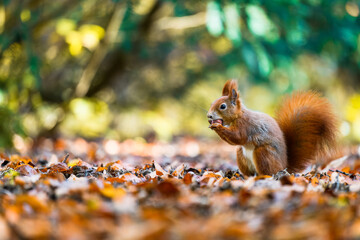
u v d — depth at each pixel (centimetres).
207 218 432
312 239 363
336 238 365
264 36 1391
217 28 1287
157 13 1694
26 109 1775
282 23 1402
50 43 1758
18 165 768
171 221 412
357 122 1923
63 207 451
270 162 709
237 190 554
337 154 830
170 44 2014
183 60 2180
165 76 2202
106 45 1692
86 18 1706
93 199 485
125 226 399
